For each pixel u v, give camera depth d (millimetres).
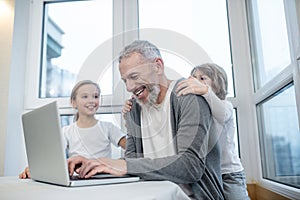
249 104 1543
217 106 802
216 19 1684
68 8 1812
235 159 1166
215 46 1653
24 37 1703
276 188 1210
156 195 478
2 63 1556
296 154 1059
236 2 1654
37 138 690
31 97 1669
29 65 1710
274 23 1225
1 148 1456
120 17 1690
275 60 1228
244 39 1602
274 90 1199
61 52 1760
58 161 616
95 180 625
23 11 1700
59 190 557
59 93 1706
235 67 1584
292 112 1074
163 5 1733
